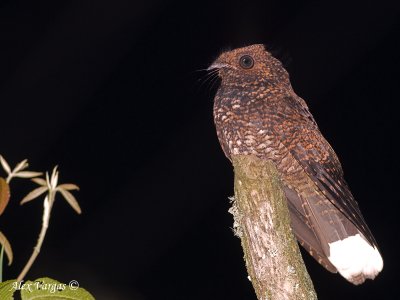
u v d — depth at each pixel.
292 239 4.45
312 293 4.33
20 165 3.25
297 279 4.31
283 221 4.45
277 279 4.32
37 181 3.28
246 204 4.48
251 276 4.42
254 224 4.44
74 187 3.34
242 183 4.51
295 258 4.38
